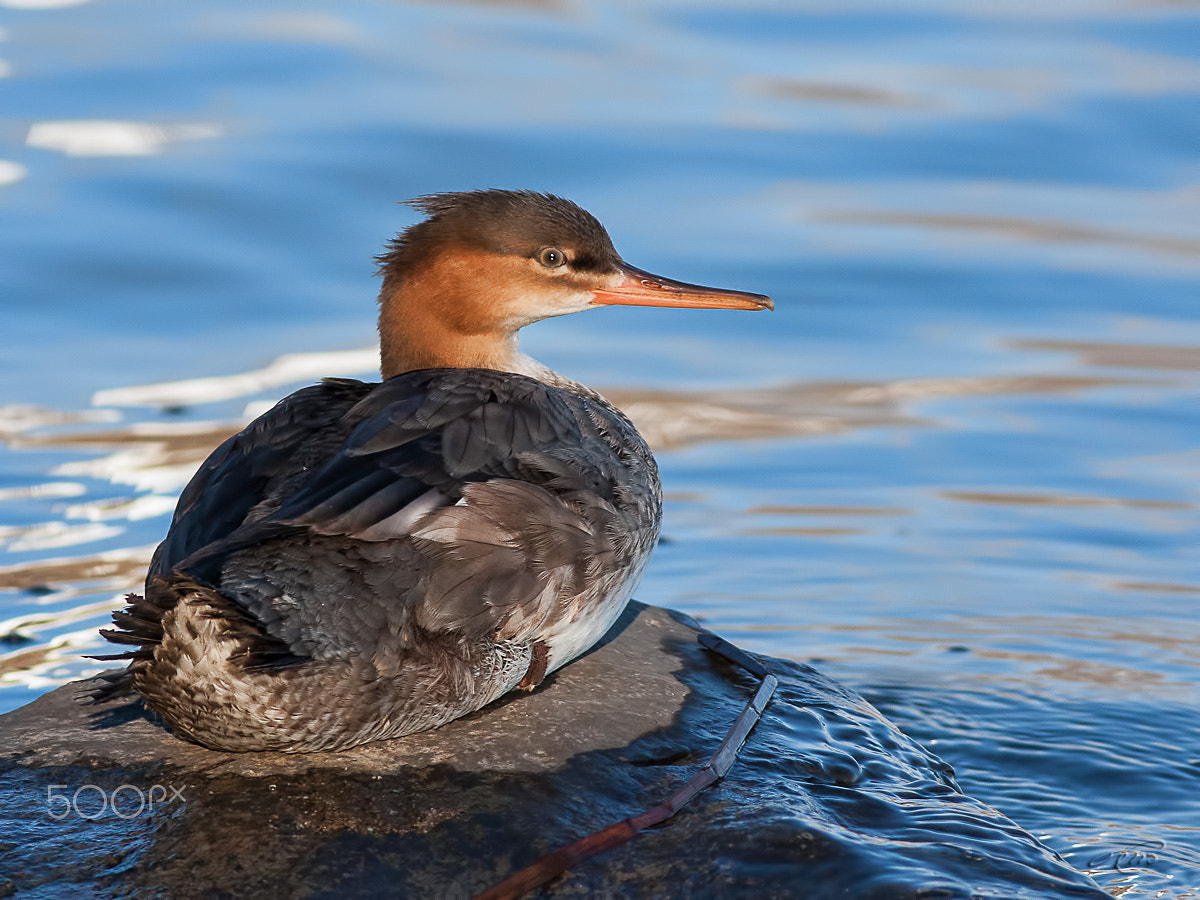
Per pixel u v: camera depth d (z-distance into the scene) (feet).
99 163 51.90
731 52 64.34
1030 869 21.26
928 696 30.22
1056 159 56.54
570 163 54.29
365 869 20.98
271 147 53.36
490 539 23.03
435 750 23.67
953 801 23.88
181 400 42.93
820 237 51.96
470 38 63.62
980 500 39.70
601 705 25.45
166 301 47.11
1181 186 55.52
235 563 21.62
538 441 24.56
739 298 30.37
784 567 36.42
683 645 28.71
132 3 63.26
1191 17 66.33
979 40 65.16
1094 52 63.77
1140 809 26.25
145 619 21.11
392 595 22.11
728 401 45.09
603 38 64.69
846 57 63.77
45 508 37.11
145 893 20.42
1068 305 49.37
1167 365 46.32
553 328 49.29
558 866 20.92
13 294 46.57
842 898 20.45
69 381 43.47
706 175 54.70
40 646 30.76
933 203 54.39
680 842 21.62
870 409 44.62
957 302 49.42
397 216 50.60
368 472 22.63
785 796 22.95
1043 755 27.94
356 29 63.16
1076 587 35.47
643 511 25.95
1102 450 42.11
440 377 25.09
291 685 21.57
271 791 22.49
